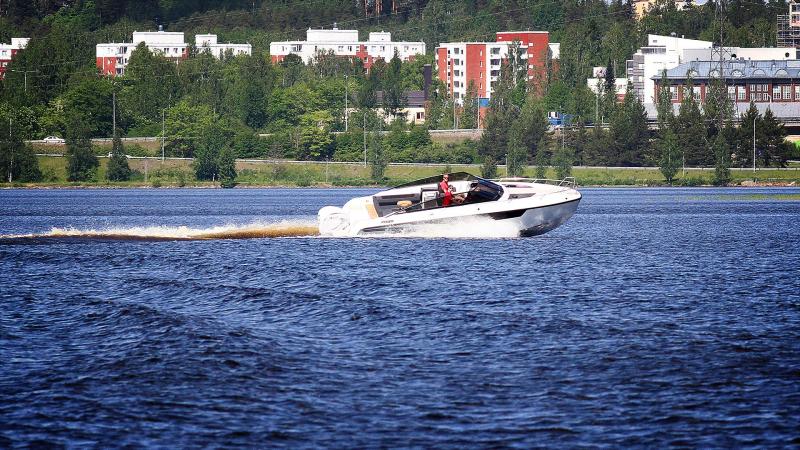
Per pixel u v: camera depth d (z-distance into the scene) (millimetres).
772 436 80375
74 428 83438
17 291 145750
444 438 81062
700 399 88750
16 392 92062
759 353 103000
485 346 106750
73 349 107125
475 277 154500
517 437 81125
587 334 112062
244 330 114375
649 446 79062
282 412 86750
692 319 120625
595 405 87750
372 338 110625
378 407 87688
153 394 91375
